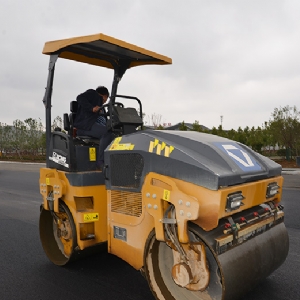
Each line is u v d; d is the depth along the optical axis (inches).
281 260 135.1
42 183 167.5
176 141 123.0
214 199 105.0
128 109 158.2
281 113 722.8
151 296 138.4
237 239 111.6
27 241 216.7
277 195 136.8
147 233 125.0
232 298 109.3
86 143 169.9
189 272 113.5
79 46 158.4
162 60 172.7
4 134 1344.7
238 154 126.3
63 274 161.0
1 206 331.6
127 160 131.4
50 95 164.2
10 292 144.0
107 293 141.3
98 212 153.1
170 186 113.3
